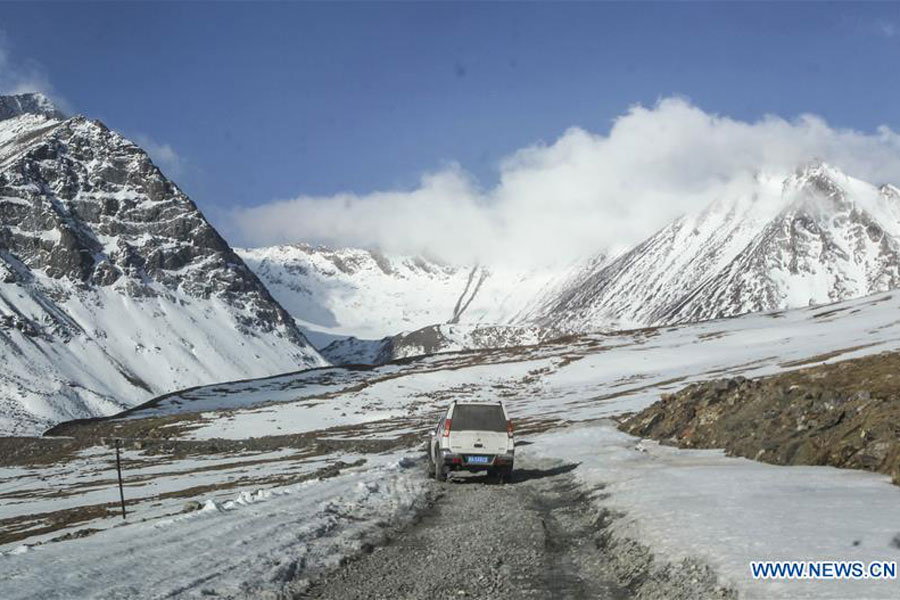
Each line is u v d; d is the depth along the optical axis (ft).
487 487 78.64
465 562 40.52
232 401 552.41
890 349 330.54
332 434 315.17
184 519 54.95
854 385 92.12
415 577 37.35
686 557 35.94
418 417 367.04
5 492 221.87
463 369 529.86
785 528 39.99
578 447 129.80
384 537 48.67
